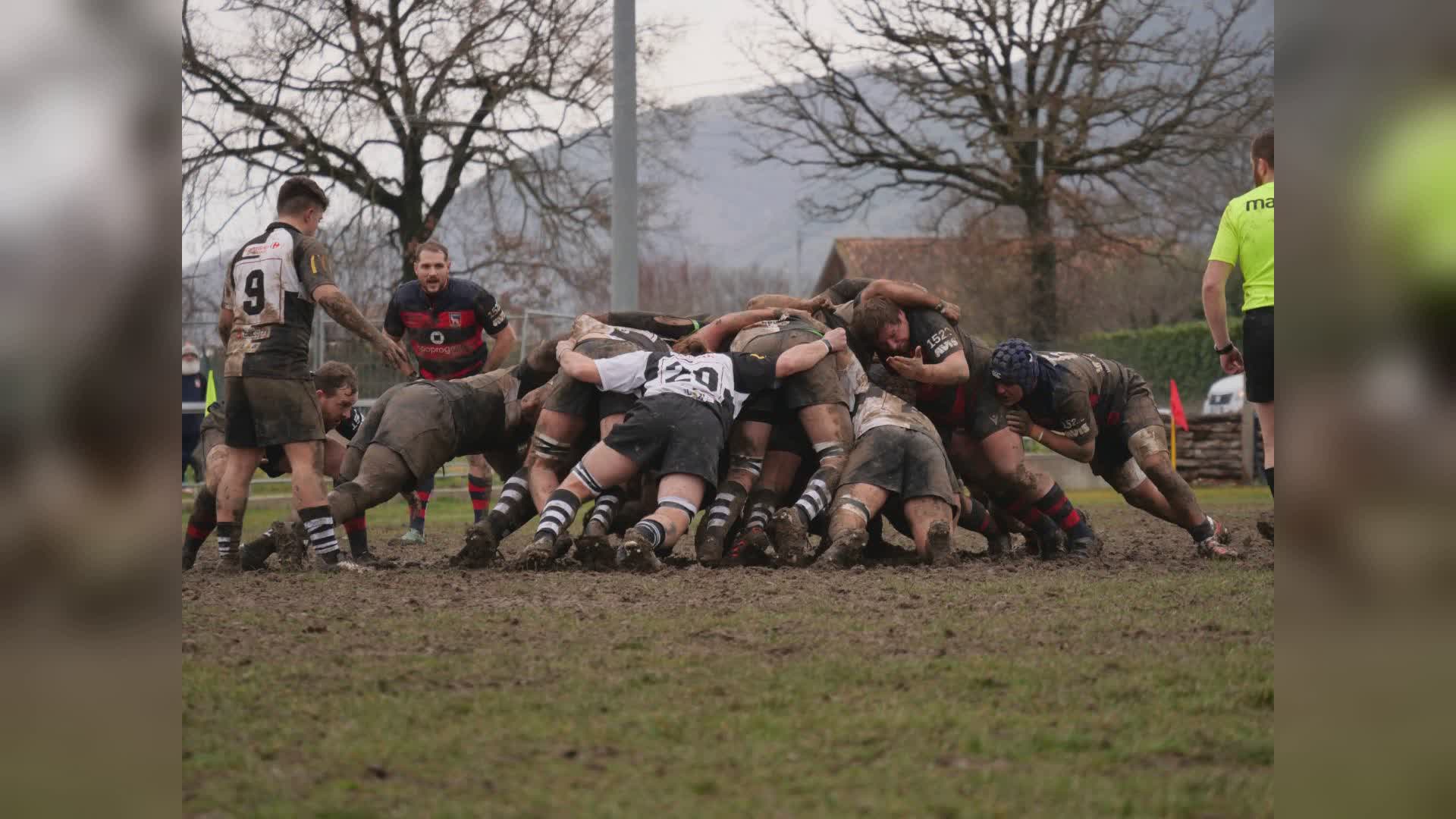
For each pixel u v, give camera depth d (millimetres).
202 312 54188
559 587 14719
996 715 7938
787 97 76000
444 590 14555
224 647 10500
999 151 74500
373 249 66812
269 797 6320
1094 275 83875
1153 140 72750
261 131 61906
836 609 12602
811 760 6965
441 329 22938
